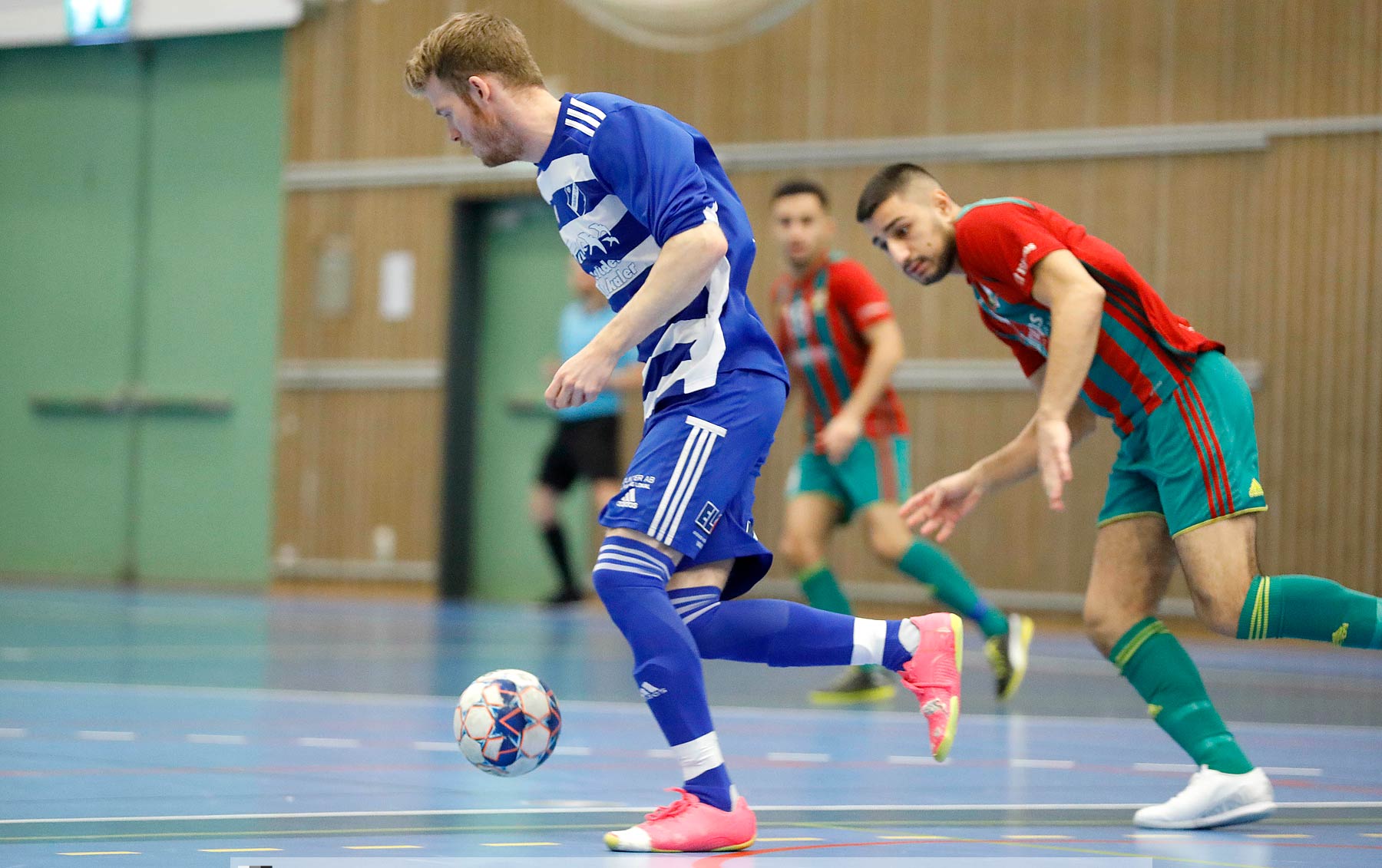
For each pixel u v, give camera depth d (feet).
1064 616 68.49
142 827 17.74
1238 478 19.53
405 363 83.71
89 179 91.40
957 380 70.85
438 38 17.87
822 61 73.67
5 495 92.84
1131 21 67.92
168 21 87.76
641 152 17.24
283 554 86.38
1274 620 19.29
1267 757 27.22
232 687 36.76
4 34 91.40
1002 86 70.38
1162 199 67.26
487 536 84.53
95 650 47.14
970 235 20.59
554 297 82.94
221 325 88.22
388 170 84.07
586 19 77.87
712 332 17.85
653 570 17.62
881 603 72.02
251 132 87.45
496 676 18.84
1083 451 68.23
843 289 38.27
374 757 24.89
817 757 26.14
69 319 91.86
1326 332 64.18
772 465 74.54
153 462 89.86
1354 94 63.93
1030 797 21.67
